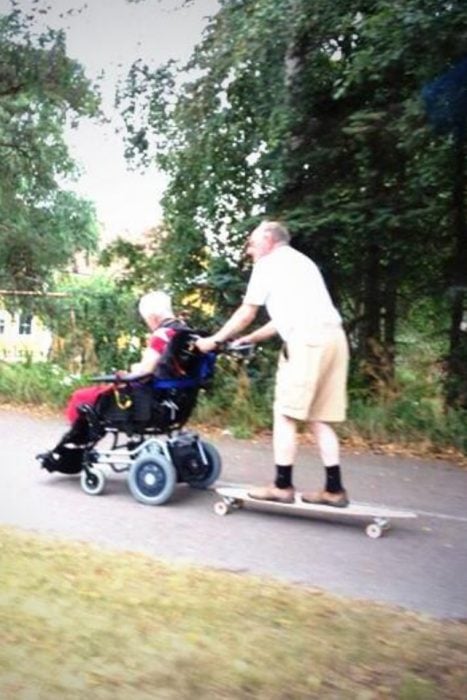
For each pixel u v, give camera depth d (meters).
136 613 4.35
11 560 5.19
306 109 12.27
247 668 3.71
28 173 23.66
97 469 7.41
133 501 7.26
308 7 11.48
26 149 23.25
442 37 10.55
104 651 3.80
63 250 24.02
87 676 3.54
